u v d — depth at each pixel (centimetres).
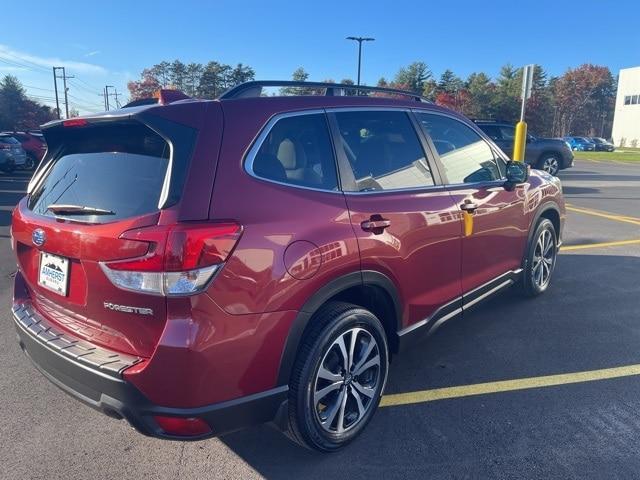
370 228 279
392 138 326
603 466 266
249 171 241
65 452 281
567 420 309
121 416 233
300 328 246
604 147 5119
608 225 915
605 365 379
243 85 279
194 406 218
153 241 210
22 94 7812
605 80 9162
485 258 396
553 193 507
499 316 474
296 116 274
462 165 380
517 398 334
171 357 212
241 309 223
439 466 268
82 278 244
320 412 269
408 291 313
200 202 221
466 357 394
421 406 326
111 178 246
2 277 596
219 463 273
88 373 230
